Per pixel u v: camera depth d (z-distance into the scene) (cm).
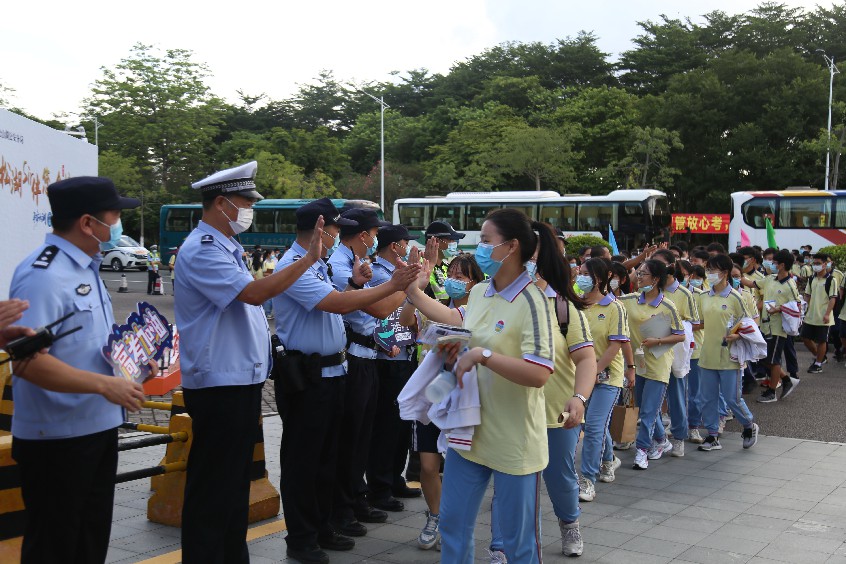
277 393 515
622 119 4572
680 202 4591
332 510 561
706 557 529
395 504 623
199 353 419
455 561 390
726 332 835
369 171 6078
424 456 529
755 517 616
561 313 459
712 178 4172
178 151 4894
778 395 1195
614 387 655
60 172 923
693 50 5169
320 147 5619
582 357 449
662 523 601
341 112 6888
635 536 571
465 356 369
